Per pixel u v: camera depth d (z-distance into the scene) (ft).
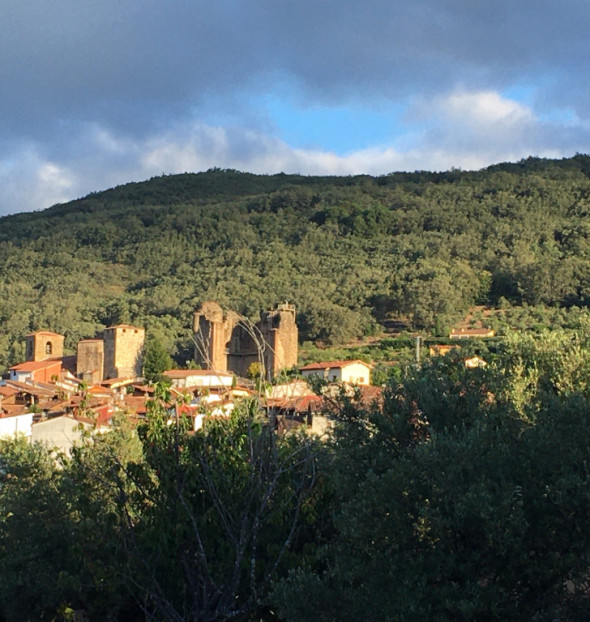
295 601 85.66
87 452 127.13
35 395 307.37
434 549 82.38
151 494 110.83
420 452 83.56
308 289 653.30
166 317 602.03
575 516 80.23
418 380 96.43
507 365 106.63
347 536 88.28
